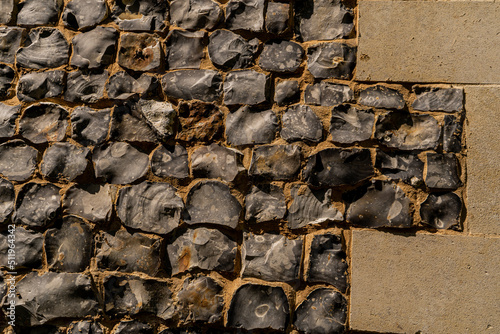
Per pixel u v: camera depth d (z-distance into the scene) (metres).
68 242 1.68
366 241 1.66
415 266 1.65
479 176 1.66
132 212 1.68
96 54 1.73
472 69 1.68
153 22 1.73
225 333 1.65
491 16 1.69
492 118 1.67
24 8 1.75
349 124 1.68
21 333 1.67
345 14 1.72
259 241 1.67
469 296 1.63
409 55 1.70
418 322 1.63
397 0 1.71
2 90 1.73
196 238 1.67
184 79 1.71
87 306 1.67
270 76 1.71
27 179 1.70
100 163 1.70
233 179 1.68
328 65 1.70
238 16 1.72
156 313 1.66
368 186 1.67
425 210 1.66
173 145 1.70
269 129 1.69
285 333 1.65
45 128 1.71
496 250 1.64
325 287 1.65
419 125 1.68
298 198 1.67
